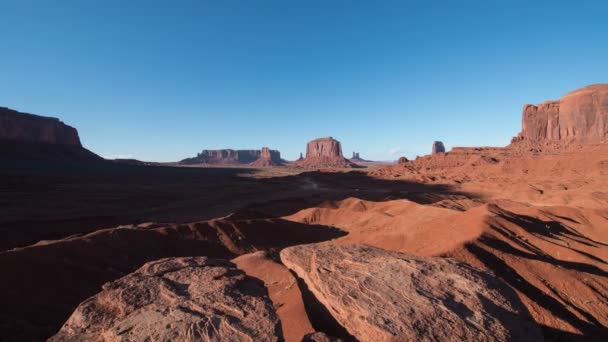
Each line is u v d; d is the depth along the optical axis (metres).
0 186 84.31
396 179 141.50
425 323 8.31
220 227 38.78
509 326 8.45
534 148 157.50
